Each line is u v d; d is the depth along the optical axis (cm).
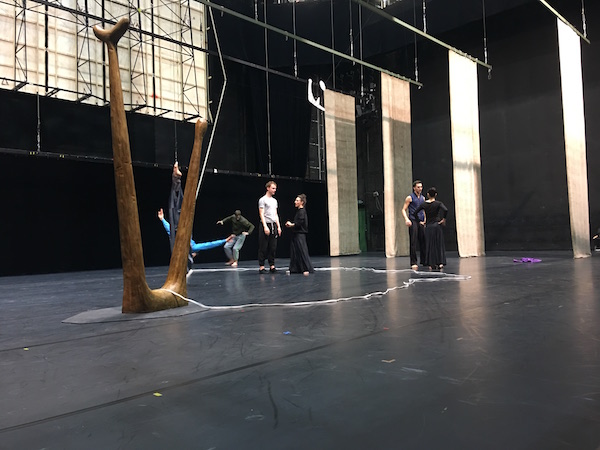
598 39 1129
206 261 1241
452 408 147
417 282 523
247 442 127
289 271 734
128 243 340
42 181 995
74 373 195
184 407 154
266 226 729
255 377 184
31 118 915
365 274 654
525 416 139
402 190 1259
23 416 149
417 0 1325
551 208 1197
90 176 1061
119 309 364
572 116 917
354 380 177
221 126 1243
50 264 1003
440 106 1412
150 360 213
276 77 1366
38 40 926
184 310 350
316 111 1463
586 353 206
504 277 550
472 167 1128
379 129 1546
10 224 952
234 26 1272
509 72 1275
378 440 126
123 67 1037
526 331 253
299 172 1420
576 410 143
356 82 1534
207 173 1190
